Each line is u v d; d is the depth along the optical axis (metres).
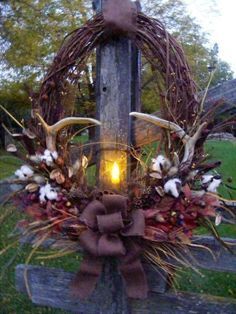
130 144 2.00
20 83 7.57
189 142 1.83
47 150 1.88
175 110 1.87
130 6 1.91
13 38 7.12
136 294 1.82
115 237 1.77
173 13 5.53
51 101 1.98
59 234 1.86
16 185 2.05
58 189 1.86
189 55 4.12
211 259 2.11
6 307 3.19
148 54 1.94
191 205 1.78
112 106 1.97
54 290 2.21
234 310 1.96
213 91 2.12
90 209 1.79
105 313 2.04
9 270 3.52
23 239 1.99
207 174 1.88
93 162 2.07
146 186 1.82
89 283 1.88
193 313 2.01
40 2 6.85
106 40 1.96
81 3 6.56
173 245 1.83
